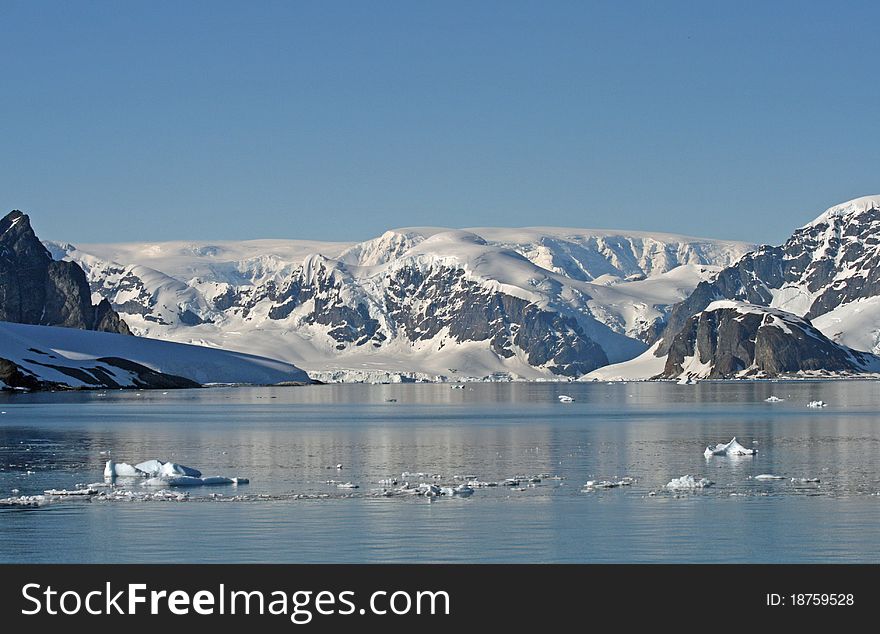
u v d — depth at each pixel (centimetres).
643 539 8444
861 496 10506
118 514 9494
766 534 8594
